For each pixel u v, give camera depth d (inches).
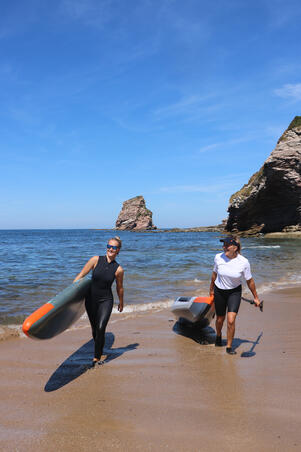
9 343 177.5
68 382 129.3
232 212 2359.7
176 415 102.9
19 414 104.5
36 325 128.8
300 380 128.8
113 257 157.8
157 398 115.0
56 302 139.6
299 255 769.6
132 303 286.5
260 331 202.5
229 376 134.1
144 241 1836.9
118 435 92.2
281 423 96.7
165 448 85.7
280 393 117.3
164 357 158.1
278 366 144.6
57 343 178.9
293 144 1696.6
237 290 167.5
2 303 281.9
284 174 1716.3
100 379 132.1
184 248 1111.6
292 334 194.2
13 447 86.7
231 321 161.5
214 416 101.9
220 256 169.6
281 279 423.2
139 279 412.2
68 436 92.0
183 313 203.9
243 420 99.0
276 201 1921.8
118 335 195.6
